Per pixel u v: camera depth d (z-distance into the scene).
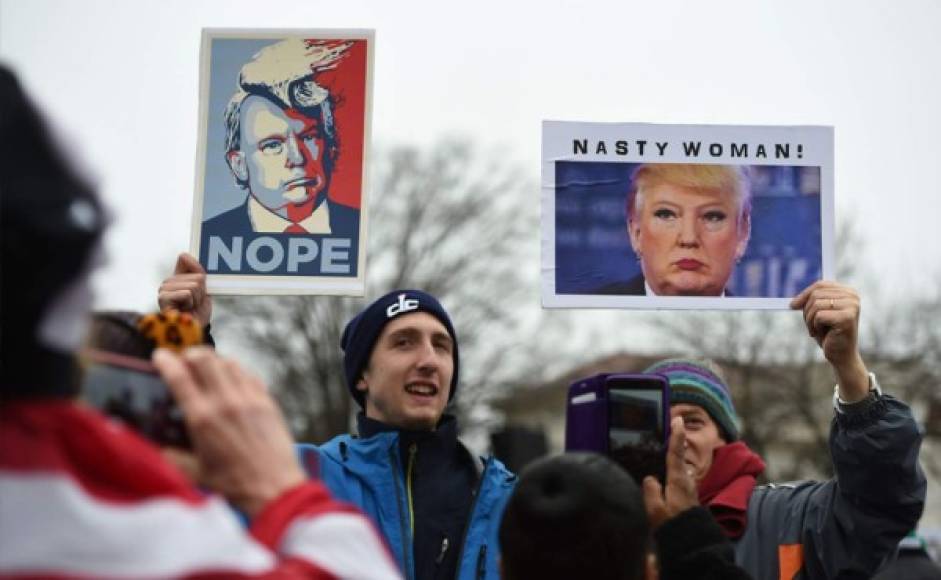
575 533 3.79
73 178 2.50
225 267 6.96
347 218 6.99
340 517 2.63
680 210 6.94
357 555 2.59
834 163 7.01
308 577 2.49
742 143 7.01
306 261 6.95
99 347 3.19
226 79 7.13
